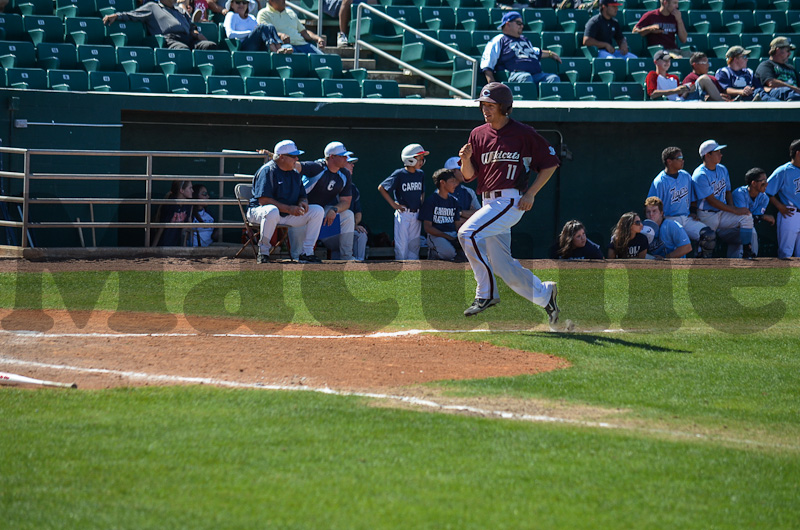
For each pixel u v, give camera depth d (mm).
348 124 38438
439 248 32281
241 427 12359
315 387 14930
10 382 14469
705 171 34375
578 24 48219
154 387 14422
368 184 39188
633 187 40812
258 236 30844
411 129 39000
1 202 32750
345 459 11242
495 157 18906
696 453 12164
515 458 11555
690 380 16219
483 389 15094
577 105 37688
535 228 40688
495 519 9570
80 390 14102
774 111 38156
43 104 33844
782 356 18438
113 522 9195
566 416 13766
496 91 18438
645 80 42469
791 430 13570
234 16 43438
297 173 29938
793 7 50906
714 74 43469
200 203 31141
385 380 15539
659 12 45969
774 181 34906
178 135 36781
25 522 9156
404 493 10195
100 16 42438
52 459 10961
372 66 44594
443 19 46938
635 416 13961
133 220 36188
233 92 38219
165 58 39438
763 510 10281
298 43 43969
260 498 9914
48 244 34875
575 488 10617
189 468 10773
